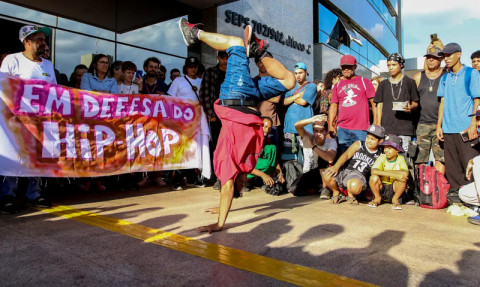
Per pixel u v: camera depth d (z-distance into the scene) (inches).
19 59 153.9
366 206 164.6
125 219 129.7
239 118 111.2
